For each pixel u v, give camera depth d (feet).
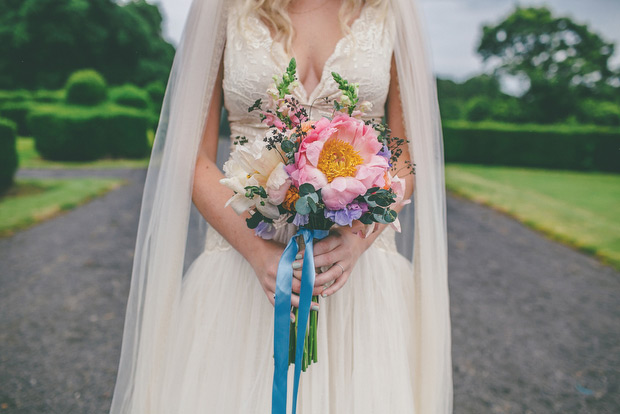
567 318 14.08
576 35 100.27
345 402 3.97
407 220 5.19
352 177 3.29
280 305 3.55
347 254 3.73
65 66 81.00
